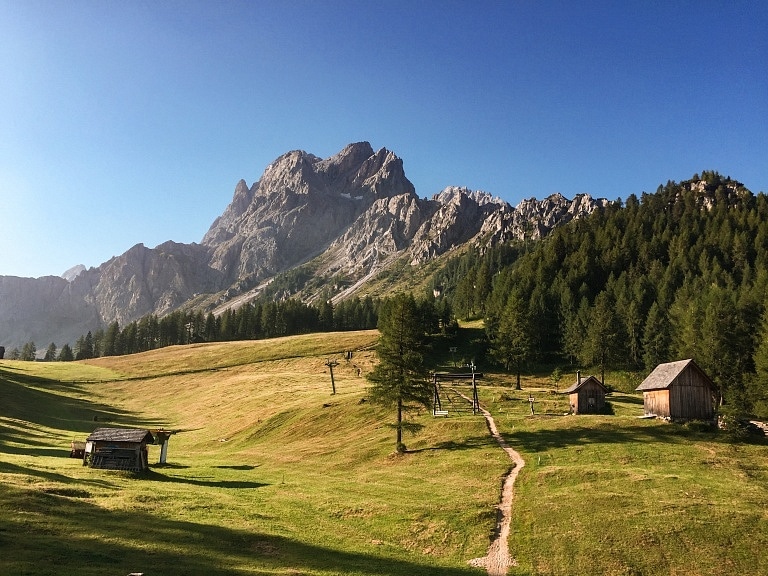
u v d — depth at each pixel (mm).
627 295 159125
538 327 150500
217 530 33781
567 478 46875
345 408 85438
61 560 25141
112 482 46406
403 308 68500
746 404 75938
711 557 31953
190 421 106500
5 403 102688
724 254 190875
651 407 70312
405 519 39250
